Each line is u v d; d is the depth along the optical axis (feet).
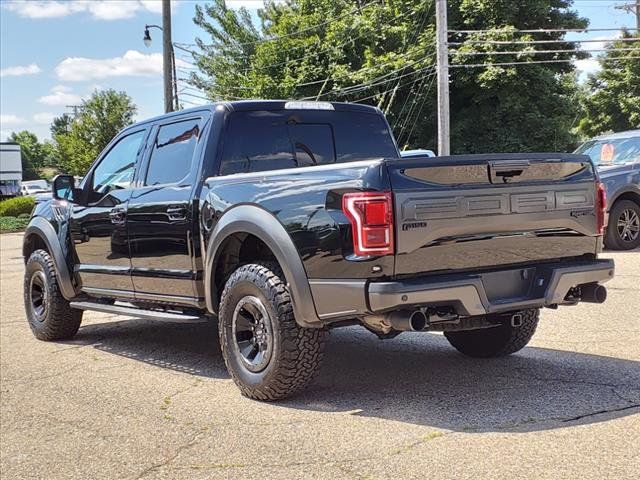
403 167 13.82
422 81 102.22
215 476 12.14
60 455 13.69
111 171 21.86
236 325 16.43
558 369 17.67
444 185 14.16
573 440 12.80
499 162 14.69
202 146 18.43
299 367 15.29
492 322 16.06
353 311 14.08
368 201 13.62
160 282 19.31
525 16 101.14
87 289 22.61
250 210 15.93
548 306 15.88
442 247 14.17
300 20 113.50
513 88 98.43
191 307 19.06
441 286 13.85
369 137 20.97
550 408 14.65
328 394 16.43
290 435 13.83
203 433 14.30
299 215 14.88
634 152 40.40
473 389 16.29
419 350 20.62
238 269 16.44
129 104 164.25
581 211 16.06
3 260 57.67
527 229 15.24
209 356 21.36
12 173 175.63
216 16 135.54
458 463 11.99
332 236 14.21
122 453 13.57
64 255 23.08
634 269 32.81
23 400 17.42
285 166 19.15
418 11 104.01
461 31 90.12
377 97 102.83
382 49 106.63
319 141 19.98
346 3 115.14
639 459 11.86
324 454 12.76
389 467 12.00
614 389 15.78
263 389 15.72
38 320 24.61
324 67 109.29
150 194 19.56
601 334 21.15
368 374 18.04
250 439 13.78
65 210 23.16
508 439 12.98
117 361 21.11
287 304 15.24
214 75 135.85
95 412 16.20
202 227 17.56
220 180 17.26
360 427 14.06
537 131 98.32
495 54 93.76
